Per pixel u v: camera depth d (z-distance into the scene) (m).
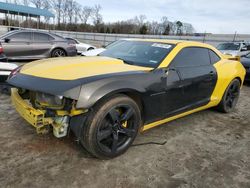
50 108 2.42
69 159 2.62
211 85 3.94
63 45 10.22
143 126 3.01
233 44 13.66
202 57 3.87
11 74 3.02
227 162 2.85
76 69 2.65
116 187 2.25
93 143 2.47
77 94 2.28
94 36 37.97
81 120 2.42
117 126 2.66
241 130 3.86
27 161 2.53
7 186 2.14
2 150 2.70
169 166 2.66
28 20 36.19
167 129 3.66
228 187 2.39
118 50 3.79
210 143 3.31
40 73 2.61
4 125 3.32
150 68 3.05
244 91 6.98
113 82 2.49
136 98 2.85
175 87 3.19
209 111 4.73
